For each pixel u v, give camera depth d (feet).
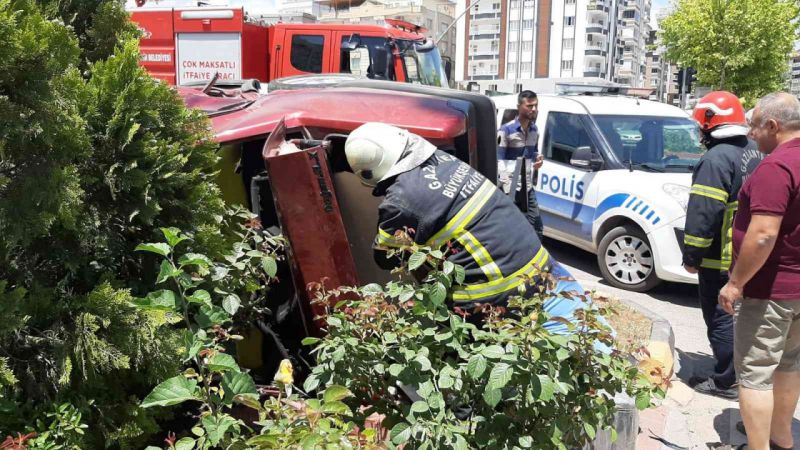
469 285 8.74
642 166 24.11
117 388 7.06
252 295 9.66
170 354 6.93
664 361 14.96
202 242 7.92
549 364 6.72
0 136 6.15
